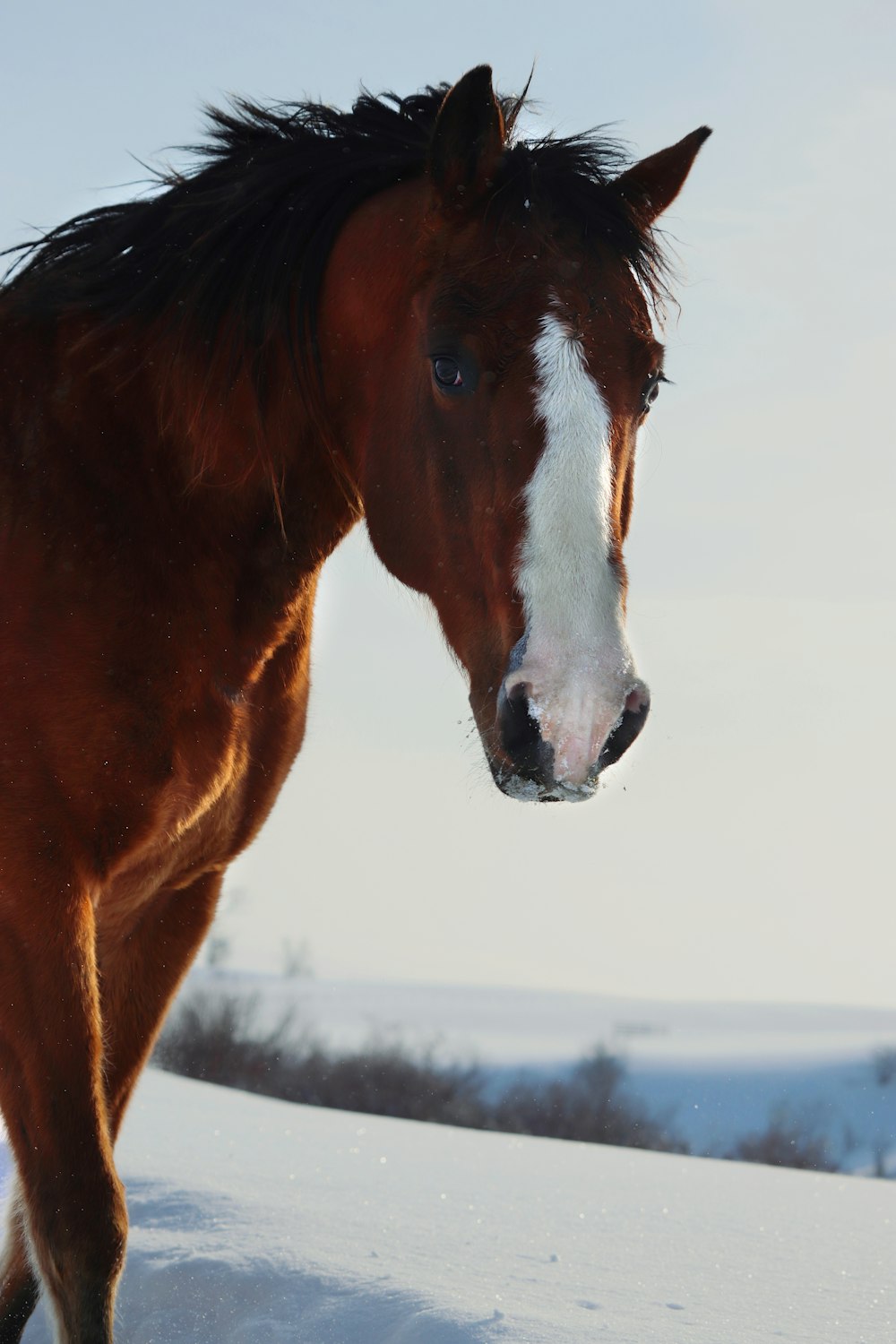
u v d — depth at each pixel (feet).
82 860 10.82
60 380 11.68
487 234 10.05
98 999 10.69
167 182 12.96
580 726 8.82
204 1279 13.03
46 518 11.10
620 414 9.57
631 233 10.35
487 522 9.57
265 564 12.05
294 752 13.38
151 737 11.10
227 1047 100.07
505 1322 11.12
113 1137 12.78
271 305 11.48
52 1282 9.90
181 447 11.64
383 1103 108.06
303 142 12.16
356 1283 12.46
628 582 9.47
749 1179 21.68
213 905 13.16
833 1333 11.65
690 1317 11.96
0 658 10.82
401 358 10.77
